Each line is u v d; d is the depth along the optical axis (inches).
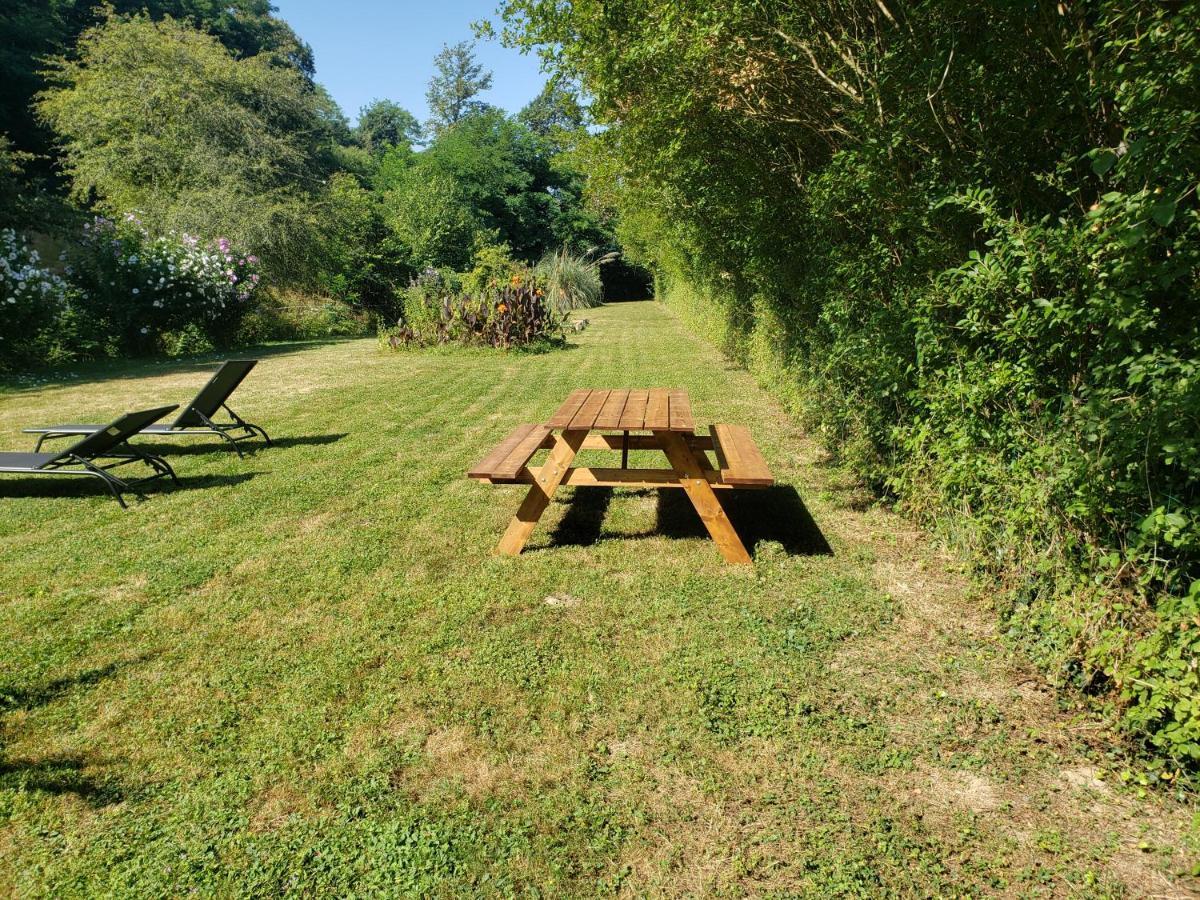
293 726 100.7
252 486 219.3
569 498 203.8
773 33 150.7
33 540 176.4
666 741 96.6
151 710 105.3
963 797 86.4
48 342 548.7
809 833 80.8
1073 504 94.0
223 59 922.7
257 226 799.1
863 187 139.7
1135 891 72.7
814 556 156.9
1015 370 109.9
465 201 1560.0
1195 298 80.2
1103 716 99.0
